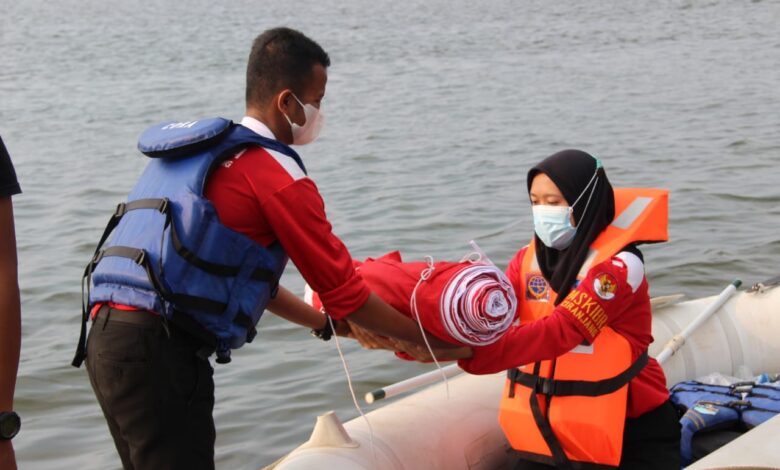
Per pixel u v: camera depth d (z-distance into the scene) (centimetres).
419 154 1108
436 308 239
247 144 221
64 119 1452
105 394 220
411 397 318
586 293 262
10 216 196
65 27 3014
